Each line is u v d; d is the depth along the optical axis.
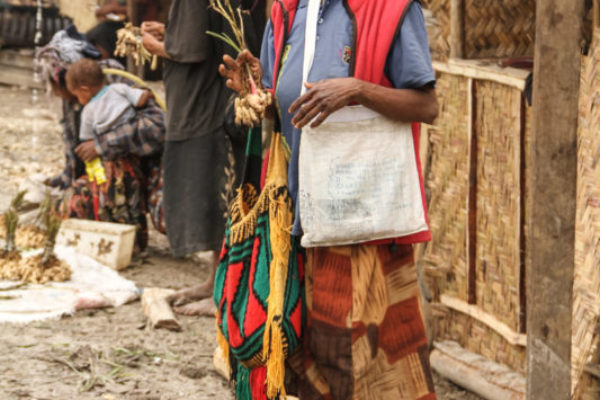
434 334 4.16
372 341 2.72
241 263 2.79
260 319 2.72
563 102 2.45
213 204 4.62
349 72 2.63
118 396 3.69
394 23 2.60
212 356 4.20
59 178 6.31
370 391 2.75
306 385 2.79
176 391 3.78
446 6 4.08
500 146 3.74
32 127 9.81
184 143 4.57
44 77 5.95
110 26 9.67
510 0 3.99
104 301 4.84
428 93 2.68
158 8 10.05
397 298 2.78
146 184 5.92
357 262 2.70
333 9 2.67
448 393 3.79
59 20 11.90
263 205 2.78
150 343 4.32
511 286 3.72
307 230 2.65
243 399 2.90
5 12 11.96
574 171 2.48
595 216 3.09
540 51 2.46
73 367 3.94
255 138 2.89
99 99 5.65
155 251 6.09
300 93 2.68
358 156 2.63
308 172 2.64
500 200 3.77
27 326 4.46
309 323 2.76
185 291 4.89
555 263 2.52
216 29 4.44
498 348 3.88
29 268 5.05
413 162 2.69
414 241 2.73
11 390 3.66
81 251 5.58
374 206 2.63
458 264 4.02
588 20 3.41
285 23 2.75
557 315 2.54
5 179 7.52
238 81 2.78
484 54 4.11
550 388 2.57
